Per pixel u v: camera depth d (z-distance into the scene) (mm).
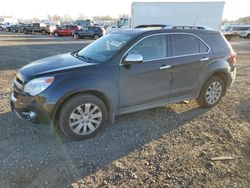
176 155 3752
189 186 3100
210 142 4152
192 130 4570
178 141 4168
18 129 4348
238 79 8445
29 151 3734
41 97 3771
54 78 3824
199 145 4055
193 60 5051
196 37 5184
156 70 4609
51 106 3785
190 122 4902
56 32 34344
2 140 3992
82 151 3795
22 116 4004
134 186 3082
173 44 4852
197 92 5320
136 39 4465
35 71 4012
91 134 4184
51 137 4133
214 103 5672
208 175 3307
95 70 4078
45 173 3271
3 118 4734
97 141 4098
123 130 4480
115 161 3576
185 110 5484
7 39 25453
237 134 4445
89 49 4984
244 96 6527
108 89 4168
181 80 4984
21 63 10758
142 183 3137
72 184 3088
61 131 4246
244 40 31781
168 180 3197
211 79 5465
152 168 3436
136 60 4254
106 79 4125
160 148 3938
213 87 5570
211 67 5305
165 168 3438
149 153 3795
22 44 20344
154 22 17938
